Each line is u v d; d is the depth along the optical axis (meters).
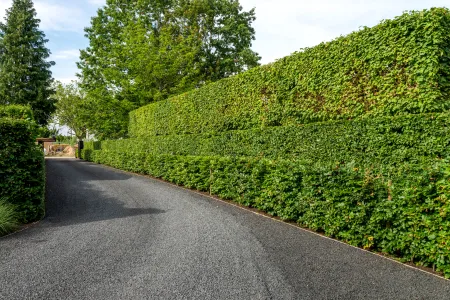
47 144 52.88
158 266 4.34
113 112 26.81
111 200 9.38
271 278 3.92
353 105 8.19
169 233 5.95
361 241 5.06
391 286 3.67
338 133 8.20
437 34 6.52
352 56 8.23
